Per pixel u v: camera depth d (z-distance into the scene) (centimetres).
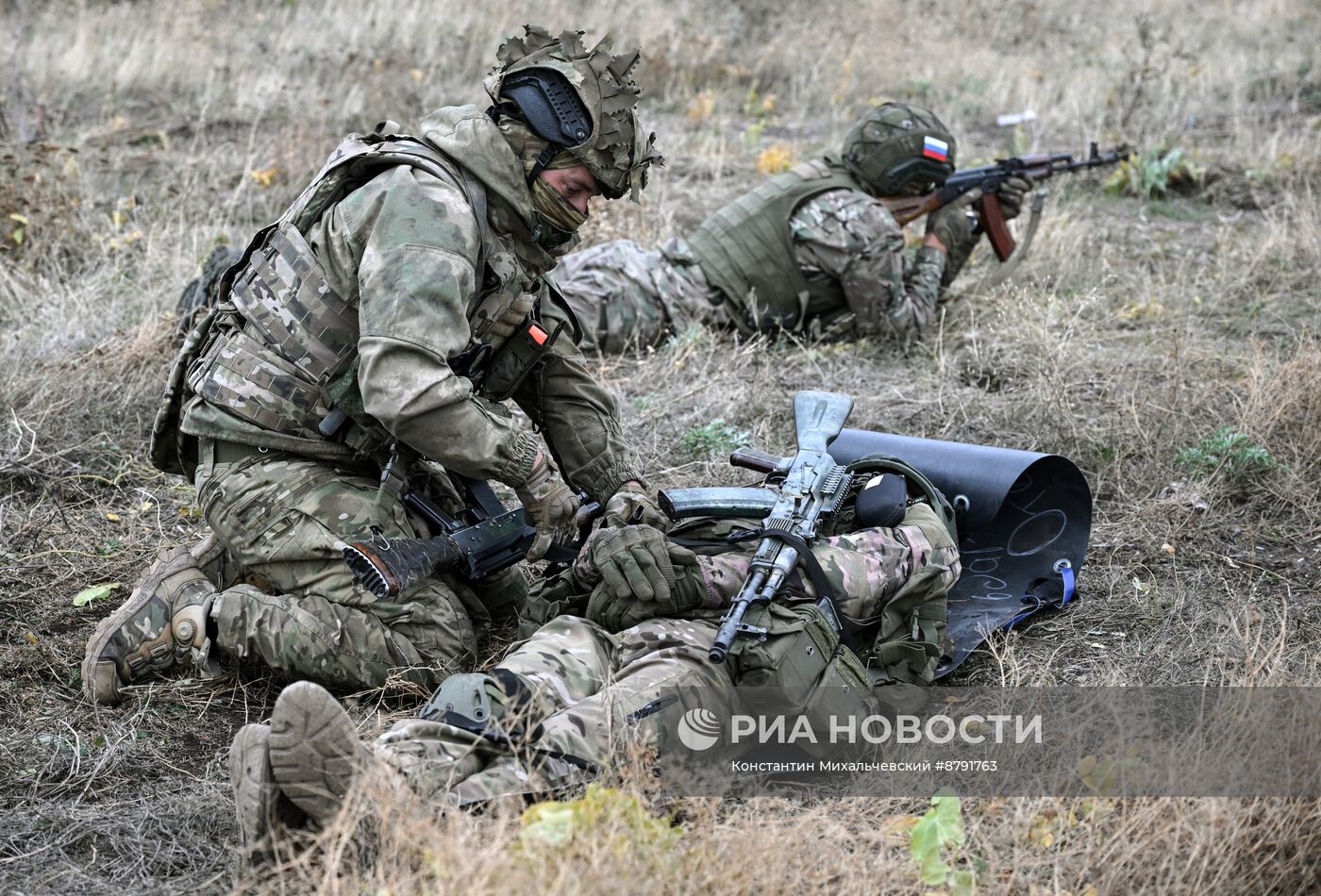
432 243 1128
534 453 1194
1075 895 909
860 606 1183
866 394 2002
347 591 1181
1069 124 3606
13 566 1441
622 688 1009
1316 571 1488
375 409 1114
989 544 1488
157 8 4347
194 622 1198
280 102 3591
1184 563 1512
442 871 793
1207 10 4981
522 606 1362
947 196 2238
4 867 966
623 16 4369
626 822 856
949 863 931
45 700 1203
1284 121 3547
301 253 1190
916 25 4688
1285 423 1772
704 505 1227
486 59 4003
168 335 1930
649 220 2589
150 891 947
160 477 1688
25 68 3700
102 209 2602
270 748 847
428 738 929
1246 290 2386
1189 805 951
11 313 2102
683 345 2097
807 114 3859
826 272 2161
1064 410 1802
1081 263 2516
